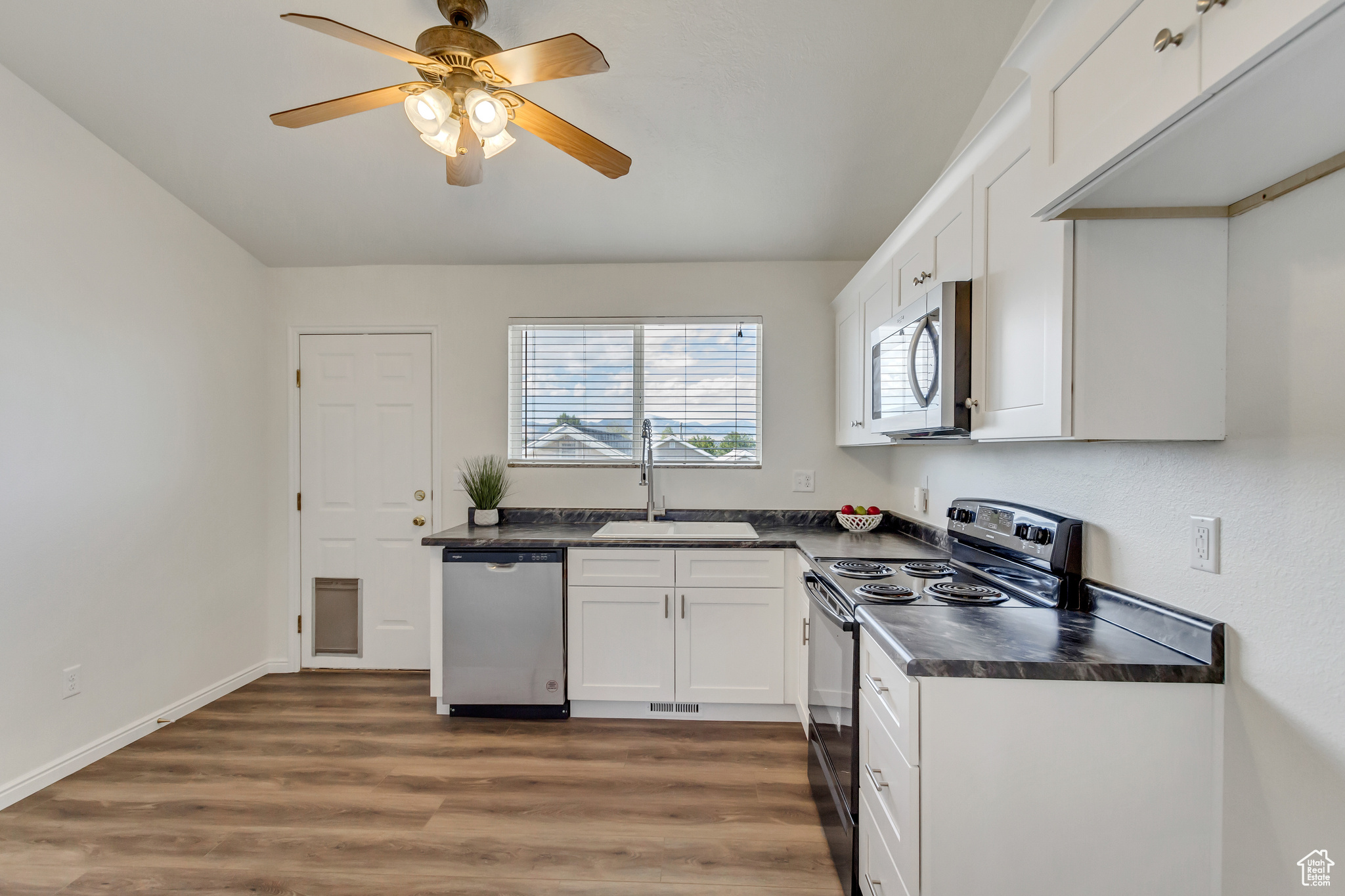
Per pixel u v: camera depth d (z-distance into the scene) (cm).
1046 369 129
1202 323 123
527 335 342
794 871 185
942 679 125
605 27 198
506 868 186
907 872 128
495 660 285
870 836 154
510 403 343
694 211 290
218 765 244
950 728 125
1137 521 146
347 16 196
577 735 271
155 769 240
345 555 345
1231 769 121
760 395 339
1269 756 113
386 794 224
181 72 221
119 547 259
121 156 259
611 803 219
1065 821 125
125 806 216
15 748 220
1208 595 126
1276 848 112
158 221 277
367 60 214
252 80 224
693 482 340
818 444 337
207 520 304
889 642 142
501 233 312
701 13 194
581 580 286
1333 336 101
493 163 262
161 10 199
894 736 135
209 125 244
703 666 284
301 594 345
